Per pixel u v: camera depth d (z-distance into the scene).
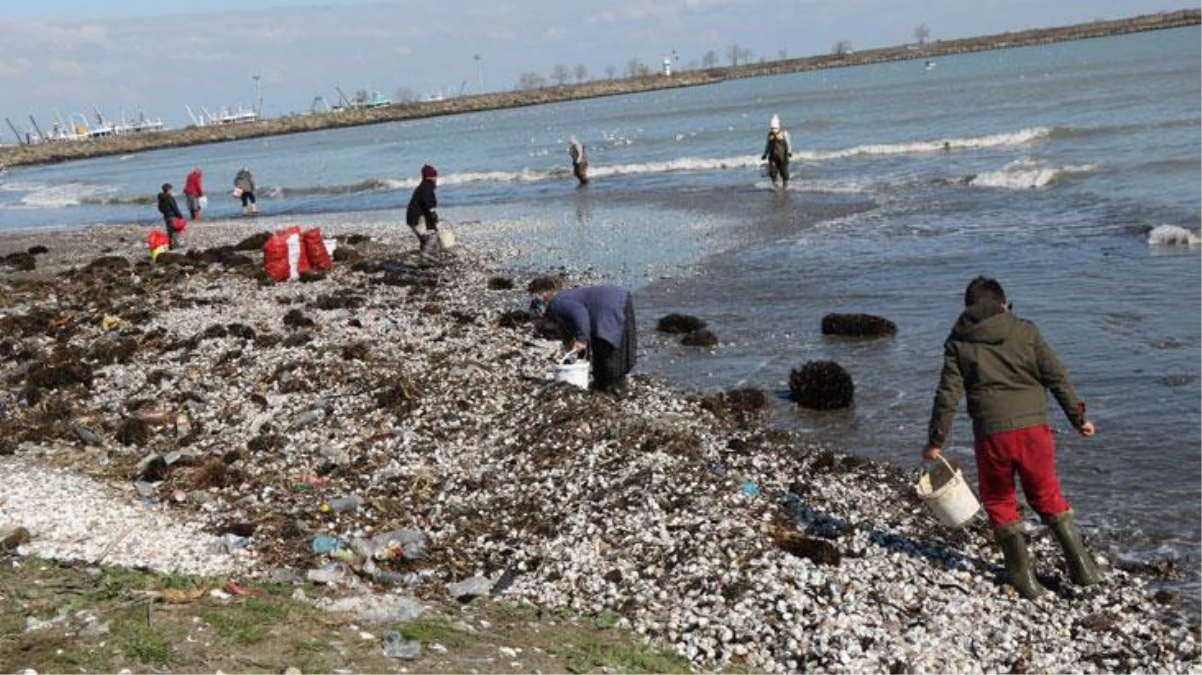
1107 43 164.00
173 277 22.39
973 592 7.07
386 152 85.19
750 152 49.75
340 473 9.80
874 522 8.30
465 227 29.45
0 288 21.84
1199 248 17.00
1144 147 31.27
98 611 5.47
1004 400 6.90
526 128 106.31
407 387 11.97
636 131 77.31
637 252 22.61
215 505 8.98
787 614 6.67
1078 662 6.15
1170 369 11.33
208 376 13.48
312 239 22.25
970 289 7.16
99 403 12.66
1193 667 5.97
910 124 54.53
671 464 9.42
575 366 11.55
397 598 6.52
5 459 10.55
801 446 10.38
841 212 25.69
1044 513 7.04
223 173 77.00
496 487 9.34
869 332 14.21
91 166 119.88
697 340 14.65
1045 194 25.06
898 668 6.02
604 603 7.04
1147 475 8.75
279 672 4.85
